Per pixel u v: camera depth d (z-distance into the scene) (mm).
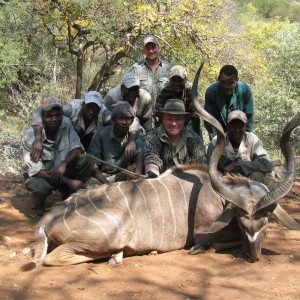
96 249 4094
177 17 11766
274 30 18281
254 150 5188
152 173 4824
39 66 13633
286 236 4871
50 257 4031
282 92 11680
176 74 5801
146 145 4996
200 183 4621
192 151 5000
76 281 3816
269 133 11734
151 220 4332
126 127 5348
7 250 4441
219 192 4145
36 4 11273
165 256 4367
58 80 14219
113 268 4074
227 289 3750
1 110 12633
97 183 5355
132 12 11500
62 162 5281
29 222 5180
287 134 4215
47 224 4223
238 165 5094
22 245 4566
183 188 4570
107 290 3686
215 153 4227
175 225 4441
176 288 3750
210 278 3938
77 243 4082
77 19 11852
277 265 4188
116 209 4207
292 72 12500
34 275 3902
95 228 4074
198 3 12164
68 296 3584
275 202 4184
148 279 3887
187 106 6020
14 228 5000
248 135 5199
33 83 13844
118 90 6281
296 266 4172
